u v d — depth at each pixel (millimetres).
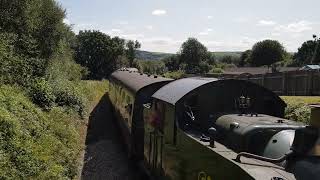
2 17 17578
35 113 13805
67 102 21656
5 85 14211
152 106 10539
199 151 6461
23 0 18281
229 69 90500
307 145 4863
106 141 18844
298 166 4828
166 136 8703
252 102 8242
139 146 14180
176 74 46375
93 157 15539
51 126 14328
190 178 6965
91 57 70875
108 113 28484
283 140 5555
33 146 10742
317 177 4473
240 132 6305
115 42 74250
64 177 10961
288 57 121750
